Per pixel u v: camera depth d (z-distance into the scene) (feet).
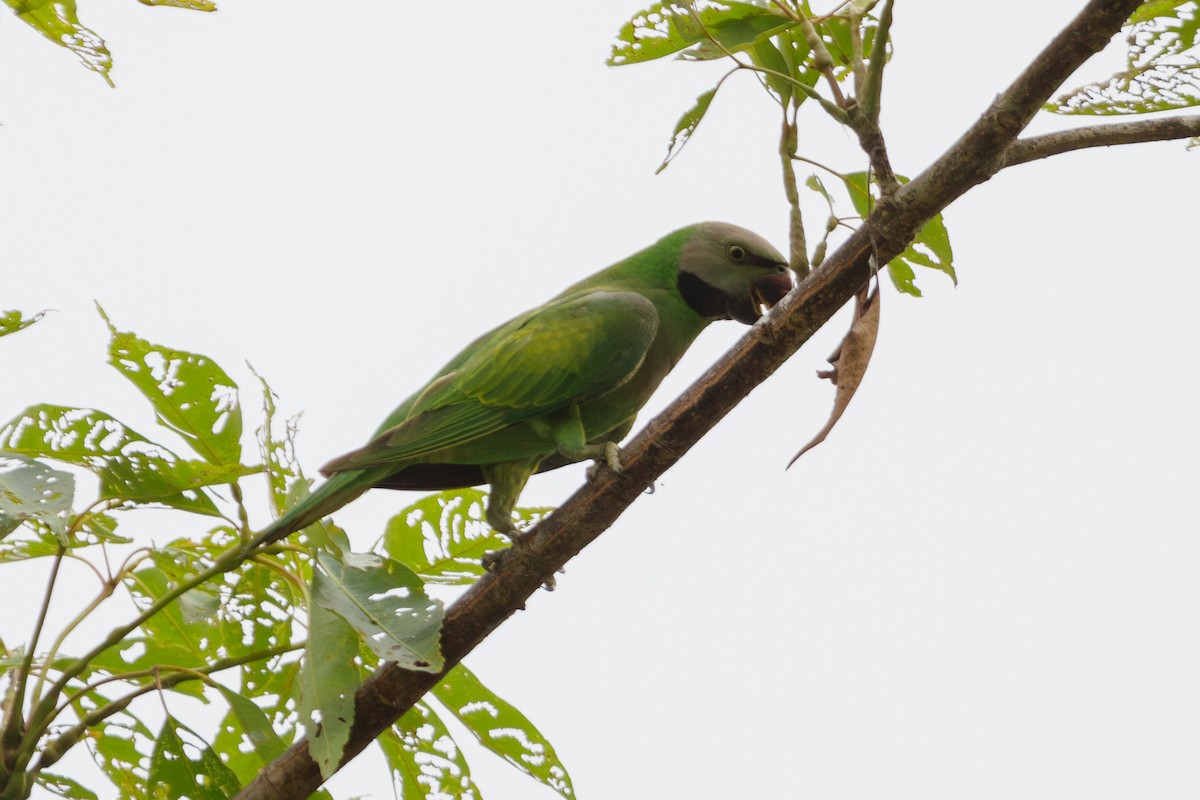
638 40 25.25
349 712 20.26
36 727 20.88
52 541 23.88
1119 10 21.25
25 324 20.86
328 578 21.50
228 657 25.54
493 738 25.49
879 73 22.49
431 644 20.76
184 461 22.58
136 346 22.58
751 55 25.76
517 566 25.12
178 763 22.75
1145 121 23.52
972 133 22.61
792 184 25.93
